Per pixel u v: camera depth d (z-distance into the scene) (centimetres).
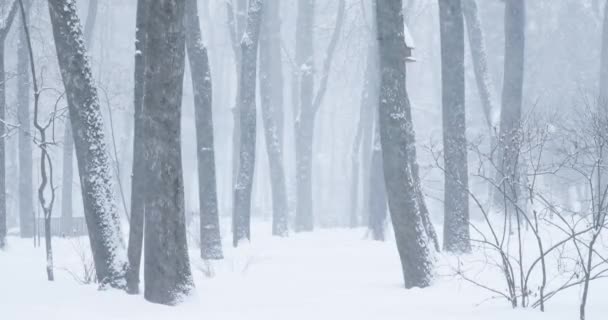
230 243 2238
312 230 3191
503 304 830
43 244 2119
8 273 1251
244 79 2142
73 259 1575
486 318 743
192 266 1491
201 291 1051
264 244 2120
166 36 891
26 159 2855
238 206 2111
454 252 1464
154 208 898
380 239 2327
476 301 869
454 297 914
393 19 1089
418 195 1276
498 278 1066
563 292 920
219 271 1390
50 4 1016
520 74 2000
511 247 1462
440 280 1065
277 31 3569
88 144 1020
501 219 1859
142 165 982
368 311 823
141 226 982
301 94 3194
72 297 912
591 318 725
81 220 3039
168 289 890
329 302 912
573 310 774
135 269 980
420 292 982
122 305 859
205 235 1691
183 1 903
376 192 2352
